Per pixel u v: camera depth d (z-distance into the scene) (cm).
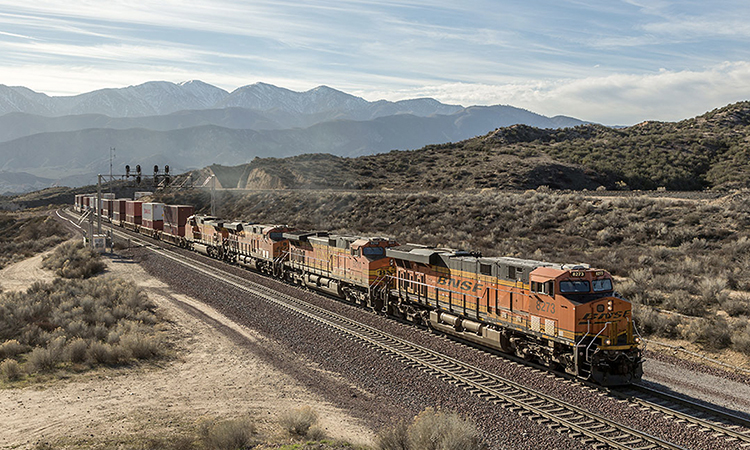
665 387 1794
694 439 1391
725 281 2931
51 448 1288
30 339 2352
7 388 1789
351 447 1336
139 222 8450
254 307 3156
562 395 1714
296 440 1382
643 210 5116
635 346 1836
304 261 3900
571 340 1803
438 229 5828
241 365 2153
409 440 1277
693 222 4694
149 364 2145
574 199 5966
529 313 2003
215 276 4300
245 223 5178
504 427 1484
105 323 2680
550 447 1367
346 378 1973
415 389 1806
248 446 1325
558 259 3978
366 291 3125
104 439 1352
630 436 1417
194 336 2609
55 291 3506
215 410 1636
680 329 2370
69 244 6122
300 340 2458
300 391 1842
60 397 1711
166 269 4709
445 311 2500
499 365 2028
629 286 3006
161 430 1432
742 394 1719
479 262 2267
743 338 2072
